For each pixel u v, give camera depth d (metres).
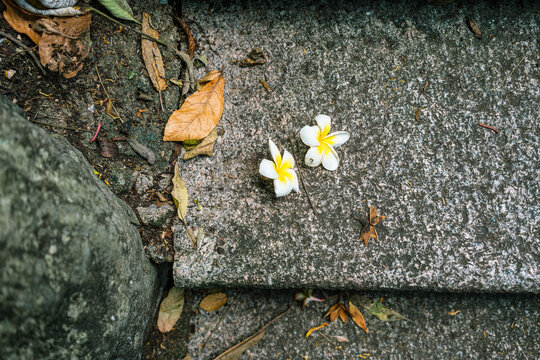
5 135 0.41
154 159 0.63
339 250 0.62
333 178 0.64
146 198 0.63
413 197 0.63
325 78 0.66
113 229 0.52
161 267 0.68
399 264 0.62
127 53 0.63
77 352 0.48
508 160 0.63
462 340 0.69
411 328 0.69
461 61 0.65
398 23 0.66
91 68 0.61
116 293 0.53
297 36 0.66
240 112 0.65
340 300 0.70
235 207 0.63
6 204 0.40
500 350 0.68
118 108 0.62
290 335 0.70
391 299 0.70
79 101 0.60
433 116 0.65
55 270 0.44
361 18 0.67
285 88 0.66
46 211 0.44
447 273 0.62
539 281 0.61
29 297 0.42
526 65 0.65
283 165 0.61
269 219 0.63
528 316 0.69
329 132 0.64
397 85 0.65
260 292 0.71
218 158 0.64
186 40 0.66
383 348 0.69
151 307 0.65
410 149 0.64
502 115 0.64
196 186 0.63
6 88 0.56
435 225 0.62
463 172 0.63
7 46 0.56
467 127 0.64
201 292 0.71
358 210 0.63
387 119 0.65
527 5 0.66
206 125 0.63
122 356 0.57
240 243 0.62
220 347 0.69
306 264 0.62
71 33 0.58
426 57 0.66
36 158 0.44
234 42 0.66
